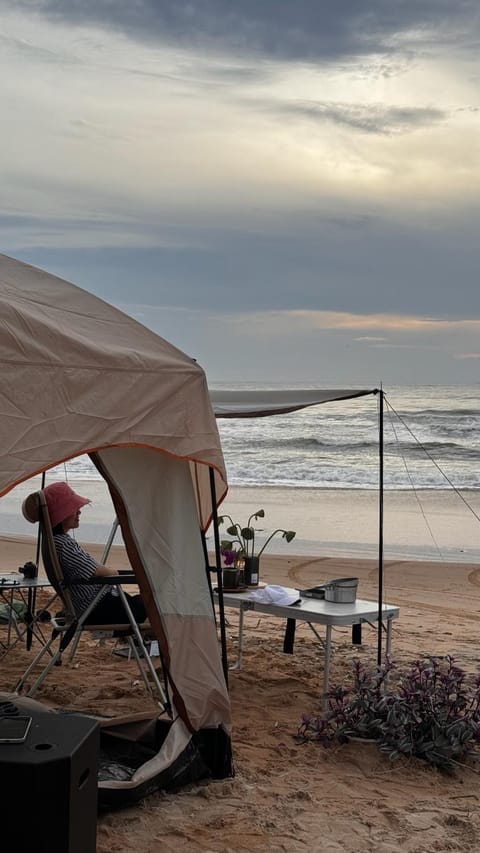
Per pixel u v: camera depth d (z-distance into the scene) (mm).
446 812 3990
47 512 5199
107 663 6477
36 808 2828
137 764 4211
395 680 6141
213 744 4250
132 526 4133
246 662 6680
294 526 15812
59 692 5555
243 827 3717
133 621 5238
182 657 4191
